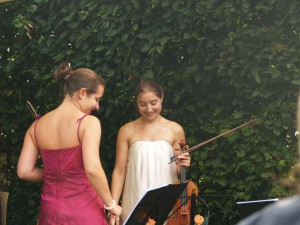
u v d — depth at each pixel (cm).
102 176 408
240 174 561
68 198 418
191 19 558
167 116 589
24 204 664
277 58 530
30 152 438
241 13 542
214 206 572
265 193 546
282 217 122
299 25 526
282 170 534
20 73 661
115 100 597
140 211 423
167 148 520
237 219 560
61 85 609
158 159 516
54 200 421
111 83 610
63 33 622
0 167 675
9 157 677
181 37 568
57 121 422
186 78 571
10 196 665
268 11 538
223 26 557
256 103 555
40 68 643
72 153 414
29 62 656
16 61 650
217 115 574
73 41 629
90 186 422
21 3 653
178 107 591
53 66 639
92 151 407
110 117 615
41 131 429
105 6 599
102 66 608
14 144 671
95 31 599
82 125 412
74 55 625
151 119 522
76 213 415
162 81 585
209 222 575
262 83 543
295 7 522
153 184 512
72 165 416
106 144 621
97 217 420
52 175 425
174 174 524
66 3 622
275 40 534
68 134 414
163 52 586
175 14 568
